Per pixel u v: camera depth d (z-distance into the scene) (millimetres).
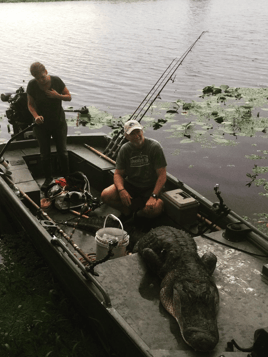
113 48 18422
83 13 31547
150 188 4629
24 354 3412
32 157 5945
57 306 3771
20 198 4758
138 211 4777
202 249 3705
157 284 3275
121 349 2875
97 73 14078
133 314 2971
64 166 5625
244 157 7688
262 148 8109
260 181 6742
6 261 4527
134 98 11547
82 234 4629
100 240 3676
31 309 3869
